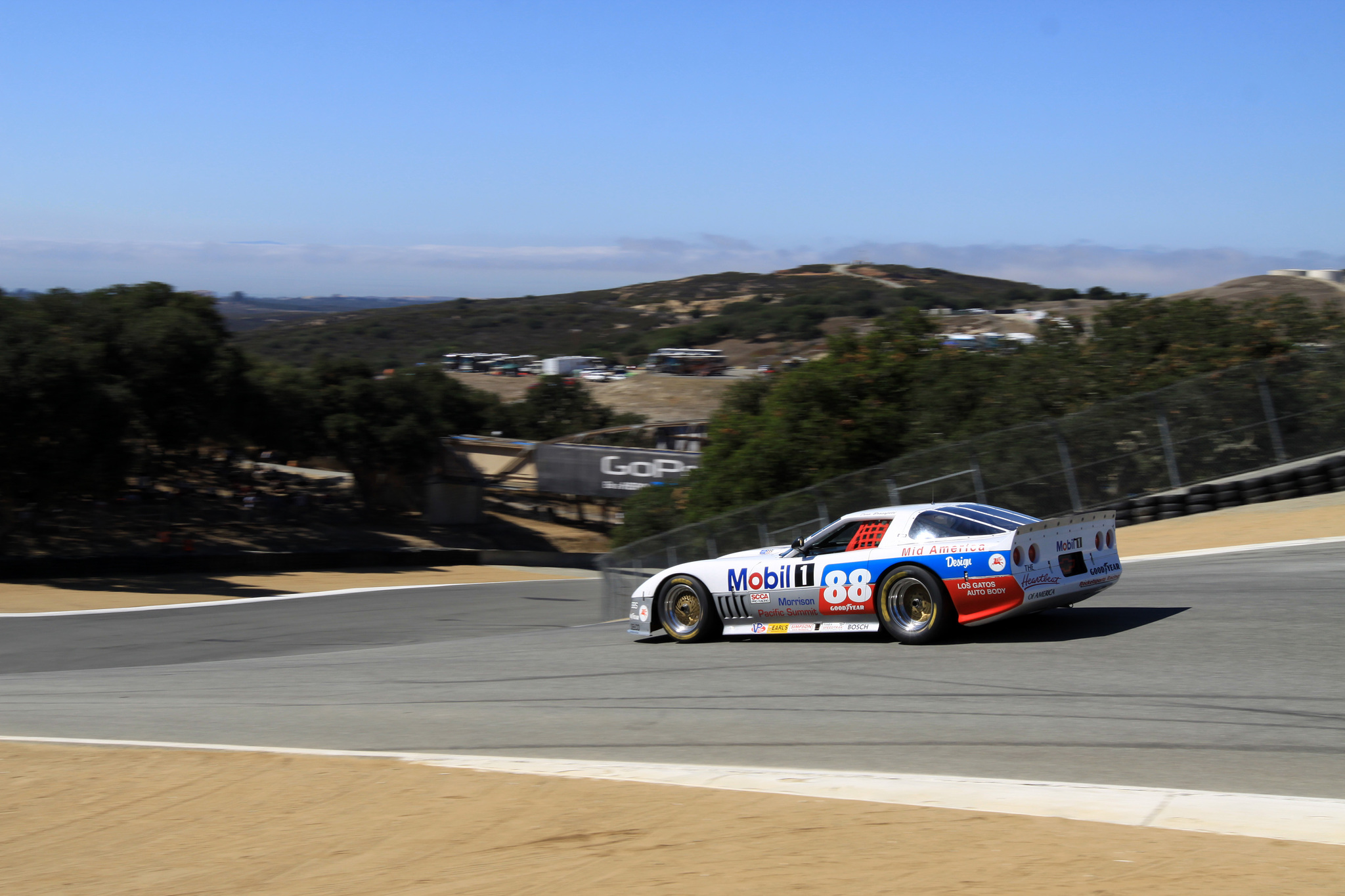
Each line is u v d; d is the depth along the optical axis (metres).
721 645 11.01
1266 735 6.20
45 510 41.97
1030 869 4.22
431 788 6.20
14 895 5.11
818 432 27.22
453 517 64.31
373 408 64.44
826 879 4.31
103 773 7.18
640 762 6.61
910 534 9.88
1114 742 6.30
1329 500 17.17
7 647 19.41
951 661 8.92
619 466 58.62
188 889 4.95
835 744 6.73
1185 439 19.36
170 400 48.00
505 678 10.45
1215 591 11.45
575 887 4.49
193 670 14.06
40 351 37.75
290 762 7.04
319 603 26.80
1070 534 9.73
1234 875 4.00
